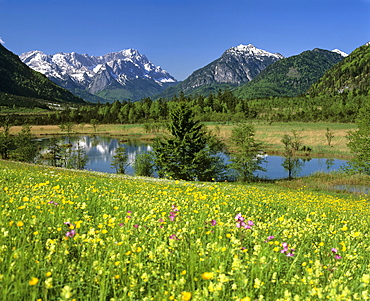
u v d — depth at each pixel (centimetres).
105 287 366
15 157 6931
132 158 7681
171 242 468
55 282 368
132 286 364
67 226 543
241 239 538
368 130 4181
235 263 384
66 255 440
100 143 10881
